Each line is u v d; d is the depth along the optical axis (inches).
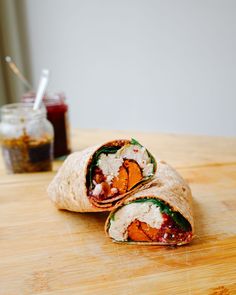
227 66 26.5
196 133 29.6
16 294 12.2
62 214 16.5
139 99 31.9
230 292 12.1
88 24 32.6
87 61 34.0
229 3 25.0
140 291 12.2
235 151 23.1
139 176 15.2
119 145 15.1
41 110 21.2
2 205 17.3
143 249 14.1
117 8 30.3
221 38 26.1
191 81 28.4
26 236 15.0
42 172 20.9
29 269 13.2
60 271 13.1
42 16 35.6
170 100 30.1
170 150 23.6
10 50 37.1
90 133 28.1
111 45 31.8
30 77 39.3
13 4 36.9
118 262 13.4
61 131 23.0
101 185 14.8
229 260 13.4
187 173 20.0
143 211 14.4
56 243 14.6
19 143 20.6
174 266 13.2
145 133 27.9
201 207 16.7
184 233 14.3
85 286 12.4
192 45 27.4
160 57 29.4
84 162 14.9
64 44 35.0
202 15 26.3
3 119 21.2
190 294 12.0
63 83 36.8
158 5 28.0
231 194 17.7
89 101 35.4
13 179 20.0
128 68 31.5
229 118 27.5
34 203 17.5
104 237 14.9
